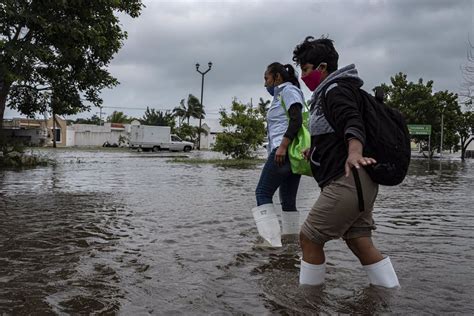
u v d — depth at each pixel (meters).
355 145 2.63
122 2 20.56
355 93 2.88
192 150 53.69
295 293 3.01
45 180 12.27
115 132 67.94
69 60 18.48
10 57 16.83
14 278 3.38
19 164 19.56
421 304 2.79
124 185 10.98
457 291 3.04
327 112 2.92
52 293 3.05
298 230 5.02
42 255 4.05
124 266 3.70
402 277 3.37
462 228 5.46
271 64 4.74
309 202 7.88
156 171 16.72
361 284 3.18
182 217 6.12
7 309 2.76
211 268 3.64
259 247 4.36
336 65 3.26
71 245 4.43
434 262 3.83
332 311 2.69
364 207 2.86
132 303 2.86
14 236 4.82
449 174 16.89
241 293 3.03
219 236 4.88
